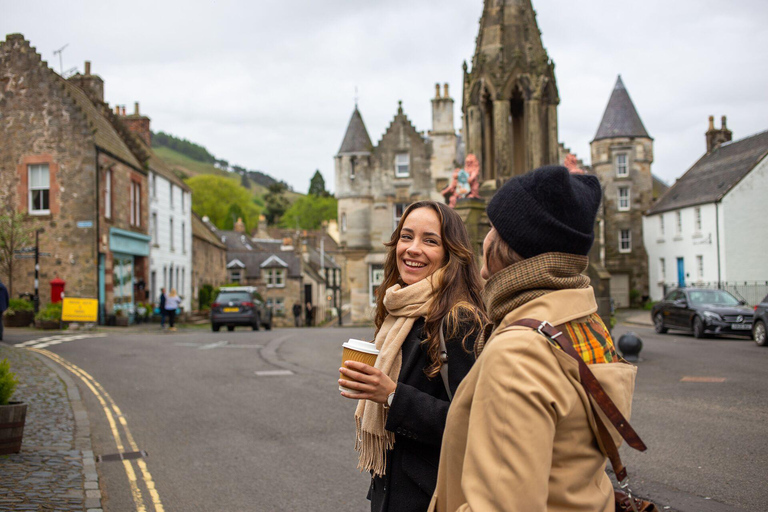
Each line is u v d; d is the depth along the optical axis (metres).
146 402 9.27
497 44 15.34
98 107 31.34
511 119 16.36
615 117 49.28
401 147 40.91
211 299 43.69
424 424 2.28
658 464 5.86
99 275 26.78
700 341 18.77
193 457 6.45
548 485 1.57
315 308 56.94
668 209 43.44
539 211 1.77
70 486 5.23
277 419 8.16
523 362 1.59
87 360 13.66
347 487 5.52
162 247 35.25
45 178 26.42
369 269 40.81
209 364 13.32
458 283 2.62
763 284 35.66
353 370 2.37
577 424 1.63
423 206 2.82
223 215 100.75
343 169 41.12
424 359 2.46
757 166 37.16
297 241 60.34
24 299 25.27
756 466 5.65
